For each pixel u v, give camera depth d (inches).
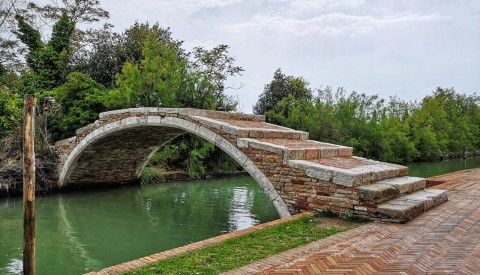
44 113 649.0
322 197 307.1
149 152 693.3
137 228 421.1
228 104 987.9
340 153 408.2
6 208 512.4
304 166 318.3
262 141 370.3
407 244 214.1
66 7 1070.4
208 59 989.8
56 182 641.0
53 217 480.4
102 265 303.0
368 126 1237.7
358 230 250.4
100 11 1101.1
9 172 559.2
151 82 771.4
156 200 597.6
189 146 881.5
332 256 190.7
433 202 328.2
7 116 622.2
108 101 727.7
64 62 869.8
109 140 584.1
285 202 331.3
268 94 1301.7
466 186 487.8
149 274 171.9
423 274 165.0
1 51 1061.8
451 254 194.9
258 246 217.3
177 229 414.6
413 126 1567.4
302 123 1084.5
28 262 182.5
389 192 302.5
